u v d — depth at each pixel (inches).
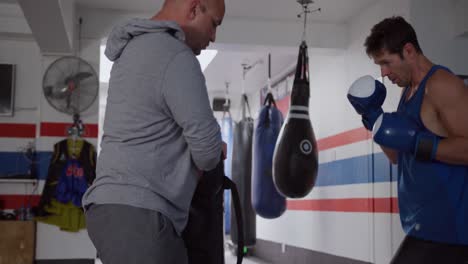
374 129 94.0
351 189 217.9
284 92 315.6
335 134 236.8
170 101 61.6
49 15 172.1
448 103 88.9
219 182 73.7
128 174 62.1
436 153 87.9
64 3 181.0
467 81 177.2
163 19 69.9
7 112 231.0
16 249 211.6
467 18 170.6
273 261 319.9
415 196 93.4
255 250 358.3
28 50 237.3
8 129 233.0
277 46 224.7
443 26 179.0
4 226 212.1
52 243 215.9
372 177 200.8
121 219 60.7
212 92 388.8
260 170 237.3
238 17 222.1
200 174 67.4
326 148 246.7
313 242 257.4
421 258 91.7
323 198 247.1
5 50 235.8
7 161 231.3
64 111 208.5
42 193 213.0
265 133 238.5
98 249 62.9
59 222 213.2
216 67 311.9
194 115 60.8
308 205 265.4
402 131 90.7
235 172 281.3
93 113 218.4
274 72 322.0
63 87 207.6
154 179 62.3
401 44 93.3
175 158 64.2
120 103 64.3
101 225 61.7
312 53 233.8
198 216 72.3
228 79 343.0
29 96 235.8
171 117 63.9
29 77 235.9
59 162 214.2
